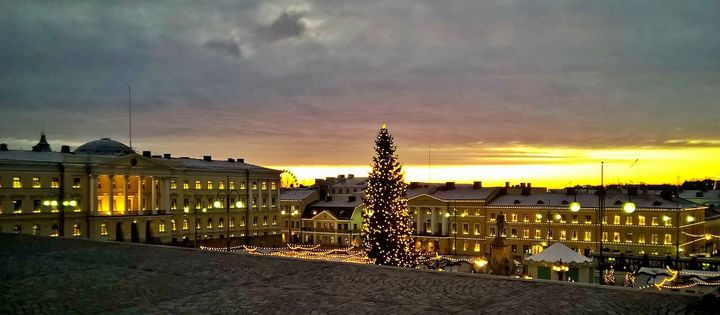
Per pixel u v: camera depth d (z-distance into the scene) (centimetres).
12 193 9406
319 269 2106
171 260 2383
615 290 1661
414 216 13162
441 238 12538
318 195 15375
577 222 10988
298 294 1695
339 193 17088
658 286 4919
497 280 1850
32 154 10175
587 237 10875
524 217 11612
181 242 11669
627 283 5631
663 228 10144
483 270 6938
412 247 6322
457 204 12494
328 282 1864
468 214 12338
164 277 2014
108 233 10531
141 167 11038
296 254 9831
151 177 11412
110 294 1752
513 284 1783
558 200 11444
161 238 11269
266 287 1806
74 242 3117
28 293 1780
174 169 11588
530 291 1680
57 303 1641
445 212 11975
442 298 1616
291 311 1501
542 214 11362
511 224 11712
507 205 11806
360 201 14312
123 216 10656
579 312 1438
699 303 1476
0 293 1783
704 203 14475
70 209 10125
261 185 13375
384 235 6081
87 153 11838
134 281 1952
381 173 6184
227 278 1967
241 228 12862
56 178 10062
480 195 12394
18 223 9462
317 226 14175
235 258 2405
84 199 10369
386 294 1673
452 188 13500
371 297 1639
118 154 11881
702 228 11500
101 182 10981
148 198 11525
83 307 1591
